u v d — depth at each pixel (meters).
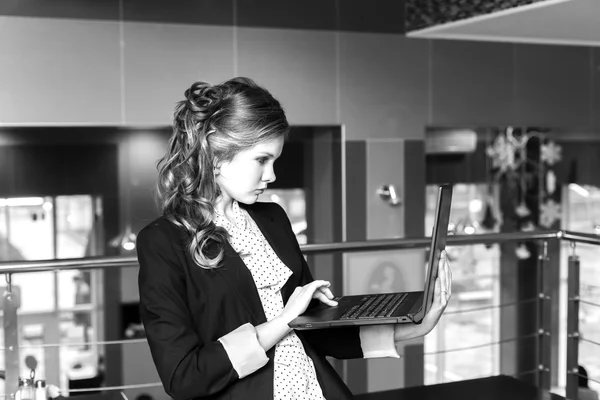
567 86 5.47
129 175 4.63
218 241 1.53
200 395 1.45
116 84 4.38
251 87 1.55
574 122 5.51
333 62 4.86
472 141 5.52
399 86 5.03
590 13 3.83
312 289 1.50
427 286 1.54
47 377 4.64
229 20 4.59
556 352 3.17
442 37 5.02
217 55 4.58
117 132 4.57
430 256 1.55
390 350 1.72
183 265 1.50
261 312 1.54
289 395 1.53
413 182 5.11
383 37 4.96
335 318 1.52
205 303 1.51
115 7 4.34
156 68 4.45
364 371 5.07
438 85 5.12
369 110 4.96
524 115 5.37
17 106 4.21
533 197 5.75
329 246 2.90
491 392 2.57
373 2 4.91
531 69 5.36
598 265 6.04
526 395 2.55
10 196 4.43
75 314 4.68
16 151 4.41
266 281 1.58
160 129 4.65
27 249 4.50
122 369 4.77
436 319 1.71
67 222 4.56
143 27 4.41
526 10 3.76
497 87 5.28
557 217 5.82
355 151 4.95
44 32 4.23
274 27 4.70
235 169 1.53
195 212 1.54
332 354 1.72
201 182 1.54
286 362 1.55
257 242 1.61
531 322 5.78
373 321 1.50
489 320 5.67
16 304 2.63
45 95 4.25
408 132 5.07
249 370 1.46
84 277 4.68
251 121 1.50
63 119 4.29
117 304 4.74
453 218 5.53
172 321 1.46
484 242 3.07
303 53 4.78
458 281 5.61
